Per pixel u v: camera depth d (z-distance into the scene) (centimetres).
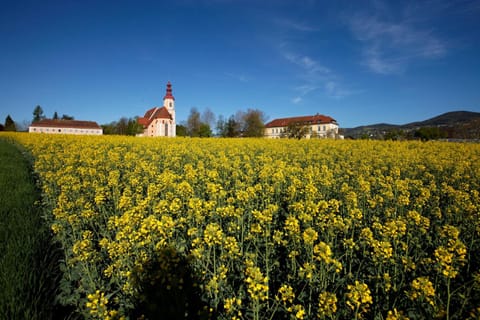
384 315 321
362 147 1956
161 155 1459
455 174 962
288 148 1902
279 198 750
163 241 370
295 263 395
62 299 339
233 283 372
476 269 404
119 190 794
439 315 278
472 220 510
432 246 470
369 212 633
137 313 312
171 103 9481
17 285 316
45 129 7581
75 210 616
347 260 432
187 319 282
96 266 411
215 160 1226
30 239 443
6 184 782
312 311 326
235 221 531
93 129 8144
